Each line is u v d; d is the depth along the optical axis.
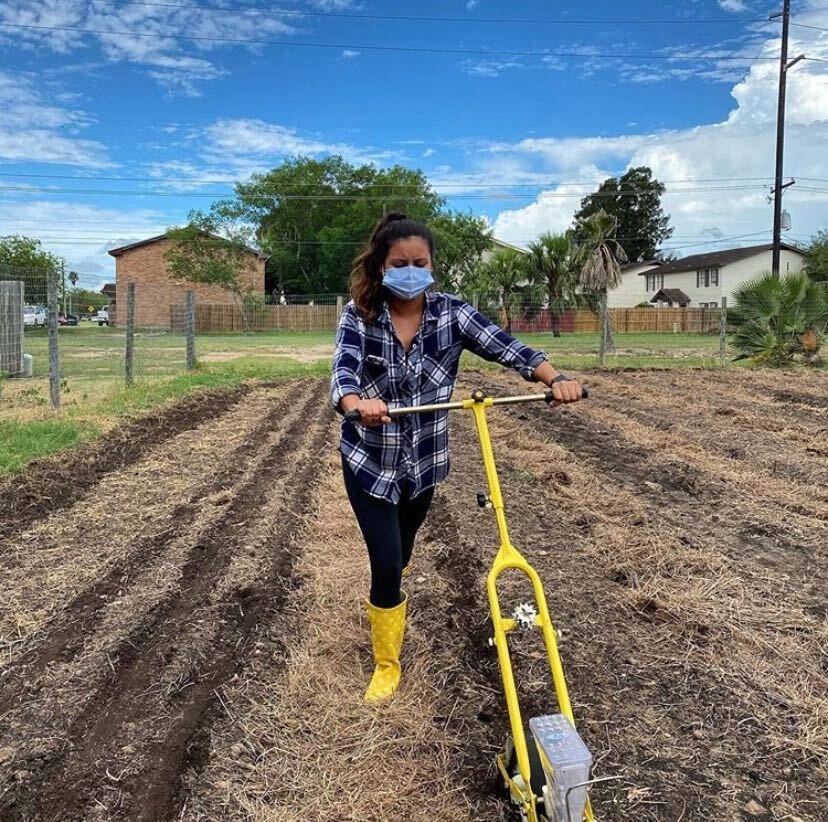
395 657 3.29
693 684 3.36
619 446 8.13
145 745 2.94
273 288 60.38
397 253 2.87
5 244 53.88
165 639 3.77
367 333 2.95
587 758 2.06
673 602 4.12
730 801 2.64
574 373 15.88
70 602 4.17
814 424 9.48
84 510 5.75
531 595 4.21
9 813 2.58
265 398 12.07
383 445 2.99
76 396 10.95
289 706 3.18
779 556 4.88
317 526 5.43
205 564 4.75
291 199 55.81
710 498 6.15
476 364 18.12
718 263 54.81
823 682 3.37
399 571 3.13
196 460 7.45
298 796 2.65
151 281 50.22
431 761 2.84
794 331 17.16
